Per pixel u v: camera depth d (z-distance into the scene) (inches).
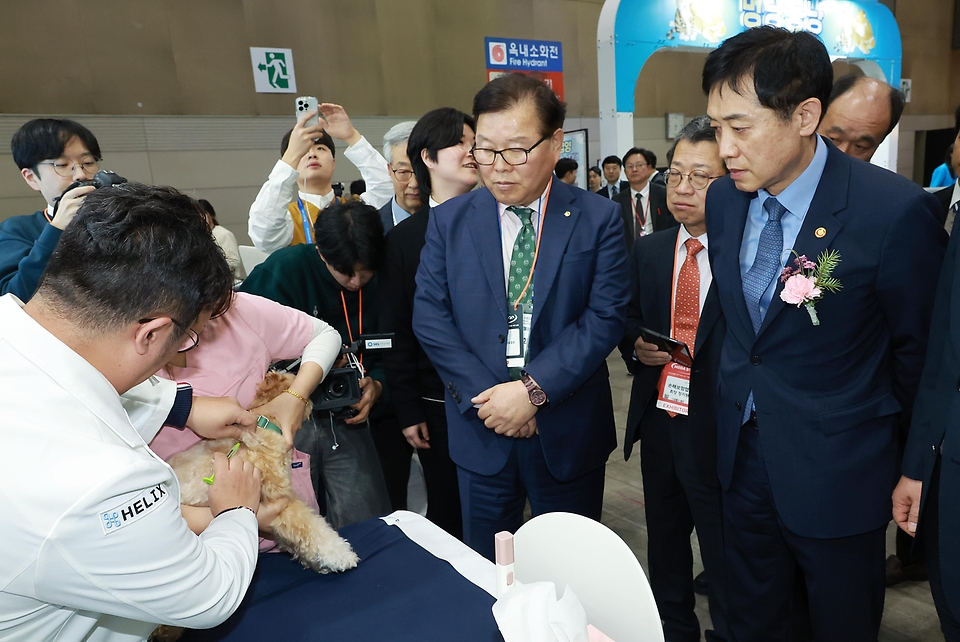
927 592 85.6
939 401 46.8
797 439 53.7
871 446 53.2
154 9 240.1
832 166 51.5
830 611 56.7
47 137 72.3
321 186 116.9
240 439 46.2
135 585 28.9
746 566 62.2
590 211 62.8
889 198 48.6
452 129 79.7
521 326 62.8
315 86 279.3
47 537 26.3
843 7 293.3
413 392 78.5
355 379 63.9
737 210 57.6
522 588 33.4
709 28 244.2
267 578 45.2
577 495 66.7
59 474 26.8
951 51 493.4
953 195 80.0
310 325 61.6
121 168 239.8
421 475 99.3
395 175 98.9
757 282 54.9
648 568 85.5
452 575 44.3
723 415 59.7
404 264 76.2
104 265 28.6
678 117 418.0
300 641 38.6
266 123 269.4
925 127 487.8
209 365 52.6
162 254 29.5
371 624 39.6
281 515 44.4
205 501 42.1
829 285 49.1
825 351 52.5
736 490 60.7
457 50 314.7
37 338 28.5
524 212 63.3
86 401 28.9
